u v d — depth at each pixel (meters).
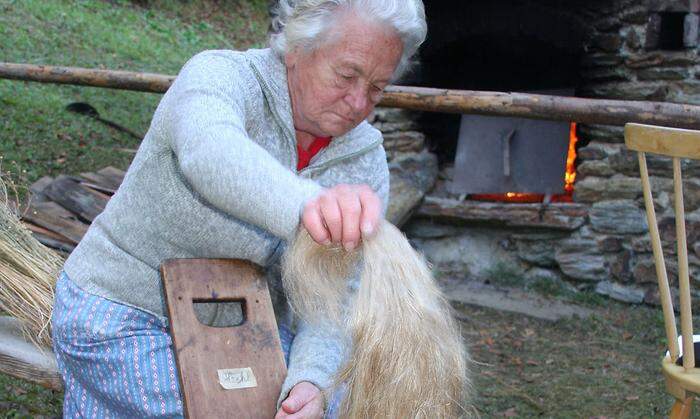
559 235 6.07
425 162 6.37
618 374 4.61
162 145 1.89
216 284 1.87
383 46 1.87
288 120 1.97
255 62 1.96
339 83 1.90
